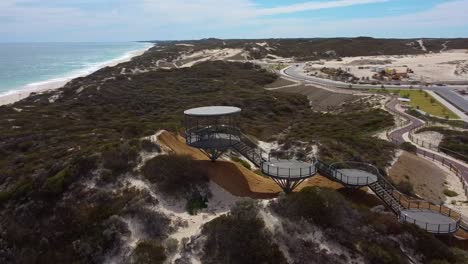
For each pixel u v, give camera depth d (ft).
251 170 88.79
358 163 88.74
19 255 61.82
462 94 243.81
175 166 74.69
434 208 79.15
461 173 109.81
